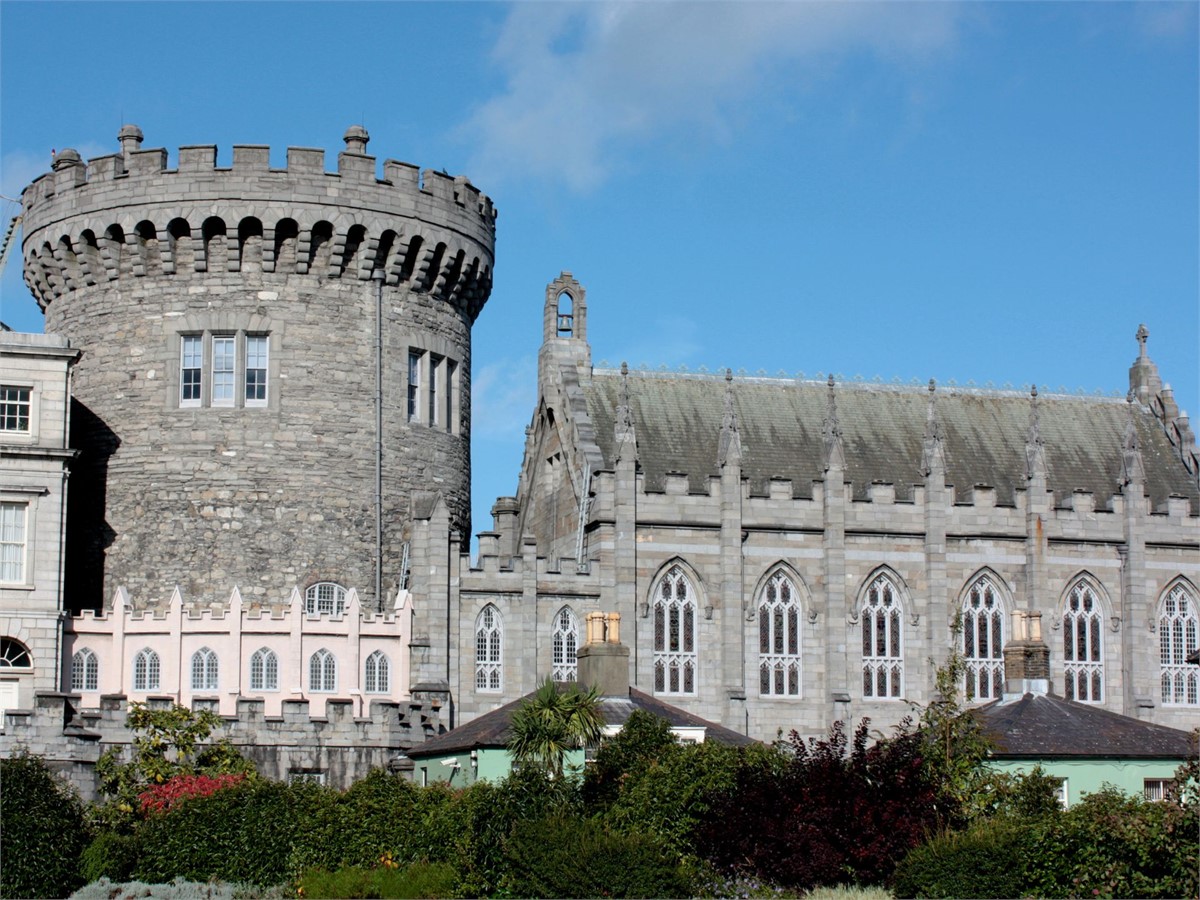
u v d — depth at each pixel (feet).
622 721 214.69
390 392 280.10
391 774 203.72
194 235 272.51
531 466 304.91
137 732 221.25
